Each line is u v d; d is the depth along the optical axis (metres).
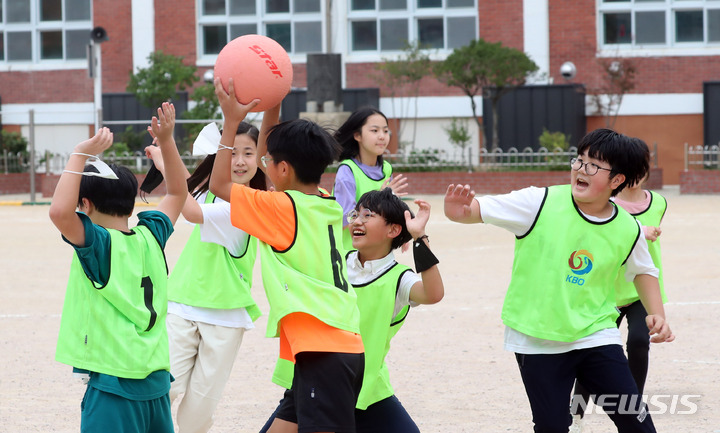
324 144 4.58
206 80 30.31
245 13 33.53
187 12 33.47
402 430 4.83
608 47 31.58
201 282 5.47
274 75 4.71
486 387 7.25
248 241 5.55
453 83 28.77
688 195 27.19
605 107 30.66
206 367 5.46
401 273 4.87
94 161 4.34
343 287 4.52
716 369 7.64
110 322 4.19
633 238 4.95
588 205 4.95
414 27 32.75
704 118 30.41
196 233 5.58
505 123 30.70
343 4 32.88
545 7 31.55
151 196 28.56
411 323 9.71
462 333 9.20
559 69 31.75
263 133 5.27
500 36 32.03
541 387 4.85
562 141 28.50
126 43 33.88
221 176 4.60
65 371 7.92
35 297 11.56
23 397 7.10
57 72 34.28
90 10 34.38
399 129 32.56
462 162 29.11
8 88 34.59
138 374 4.19
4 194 31.33
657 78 31.11
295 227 4.47
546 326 4.83
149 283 4.33
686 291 11.34
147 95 29.19
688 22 31.14
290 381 4.75
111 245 4.20
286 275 4.43
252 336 9.27
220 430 6.24
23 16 34.66
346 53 33.03
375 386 4.84
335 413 4.39
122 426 4.18
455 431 6.15
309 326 4.42
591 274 4.86
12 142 32.47
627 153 4.80
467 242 16.98
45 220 21.89
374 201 4.83
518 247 4.99
